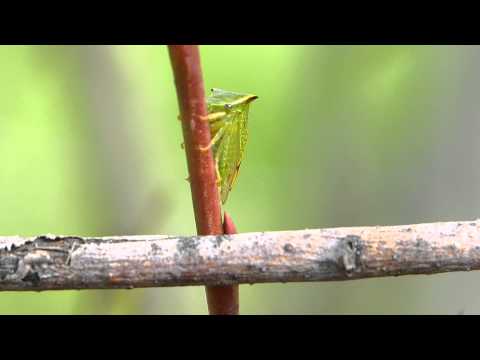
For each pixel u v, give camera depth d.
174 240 3.46
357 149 9.02
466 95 7.88
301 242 3.44
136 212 8.38
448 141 8.02
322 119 9.39
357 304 9.04
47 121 9.70
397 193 8.52
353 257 3.39
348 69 9.12
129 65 8.47
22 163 9.86
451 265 3.42
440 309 8.27
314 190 9.45
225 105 4.07
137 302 8.34
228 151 4.15
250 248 3.43
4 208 9.74
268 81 9.85
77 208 8.48
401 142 8.57
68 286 3.40
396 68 8.77
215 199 3.48
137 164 8.36
